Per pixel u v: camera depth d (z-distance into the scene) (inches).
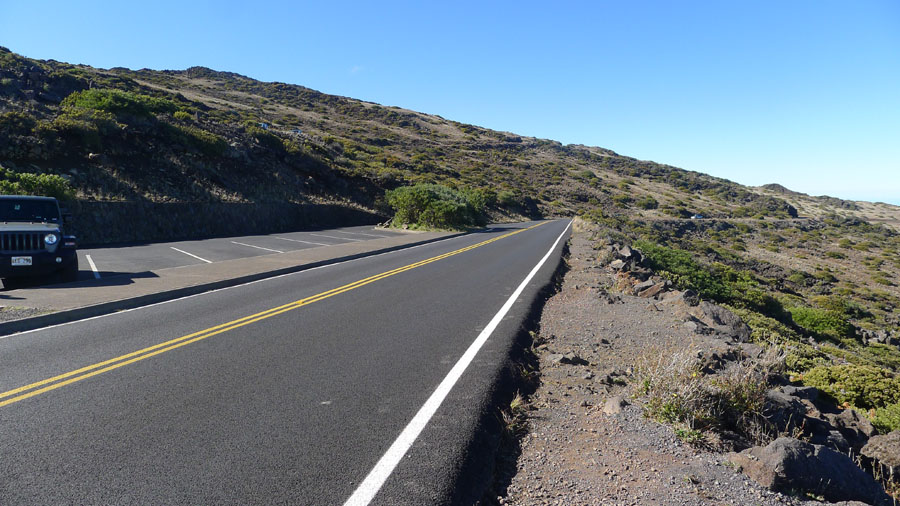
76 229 859.4
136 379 214.2
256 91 4817.9
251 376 219.3
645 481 138.7
